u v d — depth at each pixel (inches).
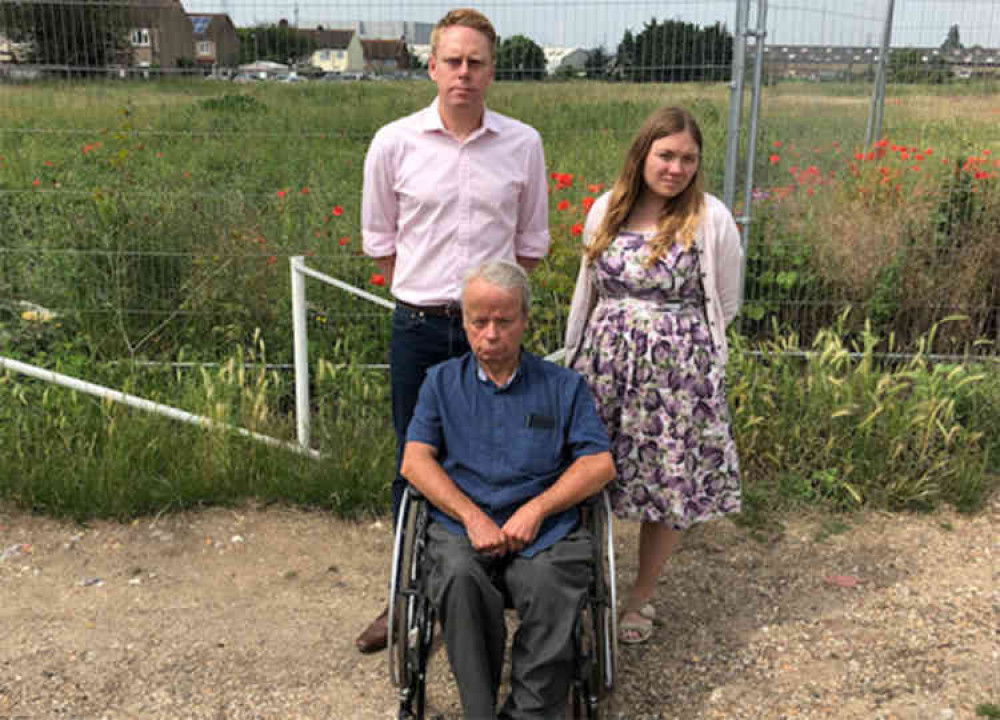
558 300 197.2
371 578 146.9
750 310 210.5
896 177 219.6
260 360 205.3
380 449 167.6
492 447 109.2
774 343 198.4
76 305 207.3
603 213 122.6
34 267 214.5
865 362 176.9
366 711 116.3
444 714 116.3
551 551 103.8
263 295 209.8
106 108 199.5
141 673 122.1
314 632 132.4
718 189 204.5
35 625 131.4
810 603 139.9
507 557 106.2
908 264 216.2
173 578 144.9
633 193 119.4
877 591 142.6
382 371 198.4
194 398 177.5
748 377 179.0
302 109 196.7
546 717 101.0
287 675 122.8
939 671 121.7
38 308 208.8
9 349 201.8
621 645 130.5
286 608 138.3
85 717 113.6
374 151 118.7
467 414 110.1
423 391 112.1
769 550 155.2
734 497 124.6
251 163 237.3
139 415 171.6
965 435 172.6
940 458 169.0
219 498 165.2
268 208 222.7
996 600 138.6
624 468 121.8
